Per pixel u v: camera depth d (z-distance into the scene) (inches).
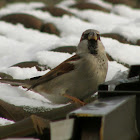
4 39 566.9
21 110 274.5
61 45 462.0
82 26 670.5
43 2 1186.0
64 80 281.3
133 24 597.9
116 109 150.6
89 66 271.6
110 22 781.3
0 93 321.7
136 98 172.9
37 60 416.2
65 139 143.4
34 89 311.4
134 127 169.8
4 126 203.9
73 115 148.5
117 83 198.8
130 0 1146.7
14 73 383.2
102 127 140.3
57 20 704.4
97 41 278.7
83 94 284.7
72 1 1103.0
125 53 432.8
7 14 746.8
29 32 644.7
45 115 269.7
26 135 198.1
